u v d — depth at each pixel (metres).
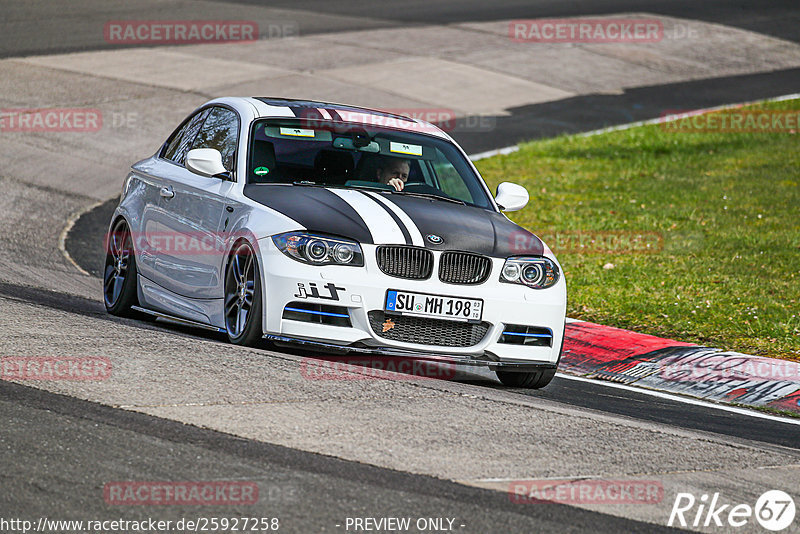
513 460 18.50
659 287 39.94
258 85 78.44
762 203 54.88
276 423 19.05
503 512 15.88
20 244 41.75
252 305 25.03
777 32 112.19
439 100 79.56
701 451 20.58
